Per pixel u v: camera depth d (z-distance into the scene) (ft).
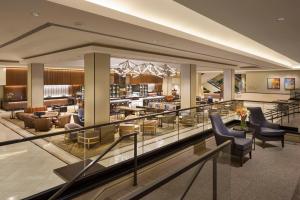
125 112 38.63
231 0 9.82
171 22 16.26
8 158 19.45
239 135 19.11
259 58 32.01
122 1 12.42
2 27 14.52
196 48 22.41
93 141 22.61
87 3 11.21
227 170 12.65
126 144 22.71
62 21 12.93
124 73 40.11
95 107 23.24
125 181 14.08
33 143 23.95
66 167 17.21
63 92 58.80
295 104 35.35
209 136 26.45
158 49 23.63
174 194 11.27
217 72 69.62
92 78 23.13
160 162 17.53
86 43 21.01
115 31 15.26
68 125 24.18
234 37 21.02
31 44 21.45
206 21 16.05
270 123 22.63
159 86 74.08
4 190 13.82
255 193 12.32
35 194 12.23
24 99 53.01
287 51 25.49
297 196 12.00
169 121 31.91
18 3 10.17
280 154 18.78
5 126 33.30
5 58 34.04
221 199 11.23
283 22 13.19
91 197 12.82
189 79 36.40
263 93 63.21
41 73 38.73
